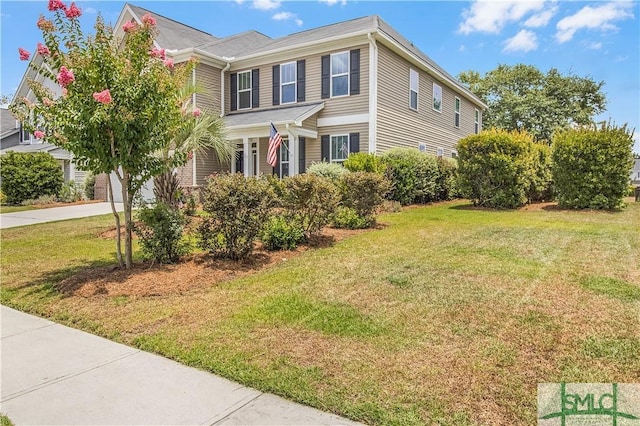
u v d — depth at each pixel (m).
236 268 5.81
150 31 5.39
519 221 9.55
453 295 4.43
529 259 5.86
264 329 3.73
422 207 12.90
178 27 18.47
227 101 16.98
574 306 4.02
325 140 14.71
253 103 16.38
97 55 4.98
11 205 16.55
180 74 5.74
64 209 14.55
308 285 4.99
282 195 7.31
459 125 21.83
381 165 12.33
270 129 12.69
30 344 3.62
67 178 20.55
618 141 11.13
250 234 6.09
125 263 5.98
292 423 2.37
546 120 30.36
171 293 4.85
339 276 5.32
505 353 3.12
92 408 2.57
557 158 11.95
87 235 9.03
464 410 2.44
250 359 3.16
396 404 2.51
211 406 2.57
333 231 8.59
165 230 5.89
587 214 10.72
